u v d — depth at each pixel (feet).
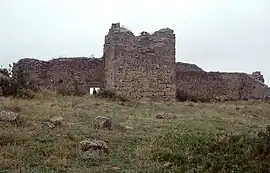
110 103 69.00
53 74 96.99
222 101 109.91
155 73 86.63
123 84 83.35
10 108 47.88
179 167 28.27
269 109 82.69
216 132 42.80
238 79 122.21
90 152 31.55
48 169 27.45
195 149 32.19
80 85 97.50
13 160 28.37
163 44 88.33
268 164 26.02
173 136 38.34
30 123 40.06
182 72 114.01
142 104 74.43
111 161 30.58
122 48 84.23
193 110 70.03
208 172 26.30
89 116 49.70
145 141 37.68
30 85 74.79
